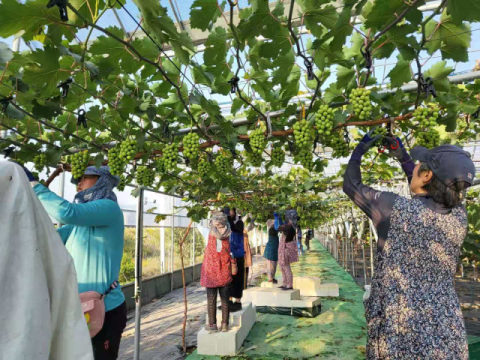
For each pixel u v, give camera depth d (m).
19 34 1.61
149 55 1.97
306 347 4.69
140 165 3.22
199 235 13.11
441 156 1.58
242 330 4.89
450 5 1.39
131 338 5.41
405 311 1.49
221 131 2.72
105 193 2.45
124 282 7.72
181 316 6.71
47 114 2.27
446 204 1.57
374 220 1.71
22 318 0.88
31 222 0.97
